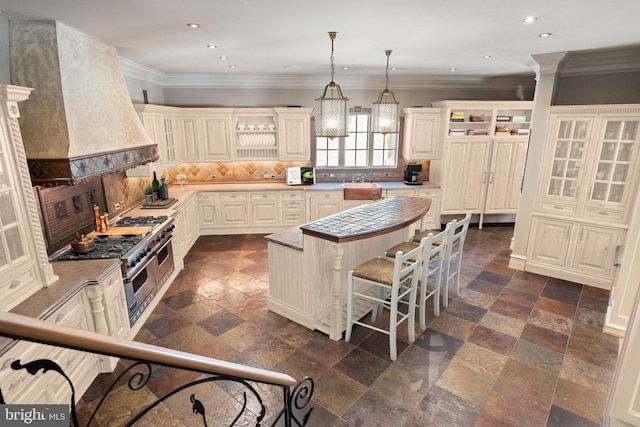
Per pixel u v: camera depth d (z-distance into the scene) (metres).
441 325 3.72
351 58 4.71
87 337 0.83
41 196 3.04
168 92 6.42
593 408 2.65
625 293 3.45
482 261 5.44
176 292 4.39
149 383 2.88
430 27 3.15
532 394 2.79
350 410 2.62
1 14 2.63
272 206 6.54
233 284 4.61
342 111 3.63
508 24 3.07
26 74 2.81
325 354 3.25
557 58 4.37
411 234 4.77
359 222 3.59
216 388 2.83
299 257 3.55
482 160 6.64
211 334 3.54
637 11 2.70
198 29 3.18
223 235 6.55
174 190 6.17
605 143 4.30
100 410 2.60
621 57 4.29
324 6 2.58
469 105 6.38
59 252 3.23
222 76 6.28
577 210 4.58
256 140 6.51
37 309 2.26
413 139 6.67
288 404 1.53
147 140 4.12
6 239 2.26
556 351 3.30
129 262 3.20
